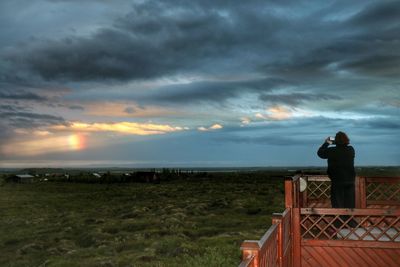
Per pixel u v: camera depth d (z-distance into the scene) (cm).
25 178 13000
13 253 2098
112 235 2359
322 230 779
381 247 753
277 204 3862
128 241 2027
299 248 781
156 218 3022
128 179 12019
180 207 3884
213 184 9162
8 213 4325
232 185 8419
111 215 3678
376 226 767
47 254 1966
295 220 785
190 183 10031
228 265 1288
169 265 1336
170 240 1756
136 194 6750
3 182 11806
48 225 3183
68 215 3809
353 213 762
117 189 8575
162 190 7544
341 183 899
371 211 752
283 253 611
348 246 767
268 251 433
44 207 5003
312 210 780
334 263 774
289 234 742
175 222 2659
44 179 13100
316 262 778
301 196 1017
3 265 1853
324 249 778
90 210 4347
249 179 11569
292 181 764
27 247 2156
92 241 2245
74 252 1894
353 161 907
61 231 2766
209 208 3731
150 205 4391
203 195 5694
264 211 3325
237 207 3644
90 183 11800
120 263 1484
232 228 2391
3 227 3177
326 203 1066
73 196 7012
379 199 1014
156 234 2184
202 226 2517
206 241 1797
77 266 1538
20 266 1792
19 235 2669
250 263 311
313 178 1054
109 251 1833
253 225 2498
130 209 4066
